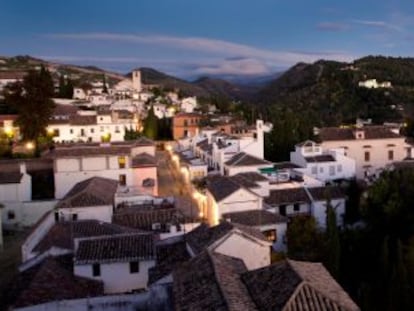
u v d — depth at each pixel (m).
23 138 91.50
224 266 26.89
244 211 53.78
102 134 111.94
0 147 84.94
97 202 51.34
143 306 30.16
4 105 110.06
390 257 45.31
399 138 89.69
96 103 152.25
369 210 53.66
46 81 93.81
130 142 87.44
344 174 77.62
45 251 39.19
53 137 103.31
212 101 181.38
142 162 72.00
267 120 131.12
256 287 24.22
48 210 60.38
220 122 123.69
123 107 147.62
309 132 92.25
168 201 59.81
